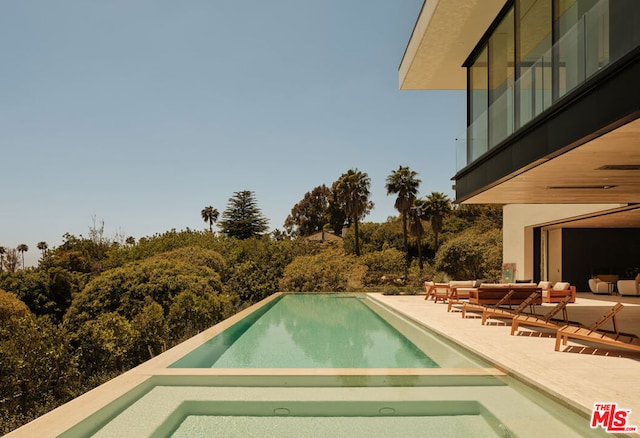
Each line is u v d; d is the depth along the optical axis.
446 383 5.30
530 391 4.94
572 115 5.66
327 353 7.91
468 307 11.28
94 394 4.57
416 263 35.09
